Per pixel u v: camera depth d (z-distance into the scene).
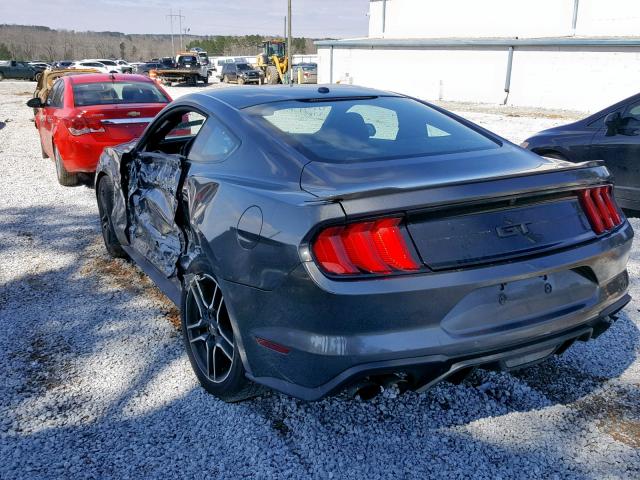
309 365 2.22
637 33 22.84
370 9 34.53
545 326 2.34
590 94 22.34
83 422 2.71
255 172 2.68
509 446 2.48
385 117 3.18
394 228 2.13
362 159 2.64
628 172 5.73
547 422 2.63
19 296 4.20
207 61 53.81
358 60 31.62
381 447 2.50
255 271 2.36
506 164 2.68
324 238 2.12
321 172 2.49
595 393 2.85
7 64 46.16
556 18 25.45
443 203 2.14
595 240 2.48
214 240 2.61
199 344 2.99
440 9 30.47
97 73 8.68
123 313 3.88
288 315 2.25
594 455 2.41
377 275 2.11
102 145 7.26
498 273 2.21
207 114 3.24
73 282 4.45
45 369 3.18
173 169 3.33
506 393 2.86
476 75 26.05
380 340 2.13
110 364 3.22
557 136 6.30
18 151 11.26
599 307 2.53
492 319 2.25
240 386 2.67
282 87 3.59
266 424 2.68
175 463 2.43
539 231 2.36
